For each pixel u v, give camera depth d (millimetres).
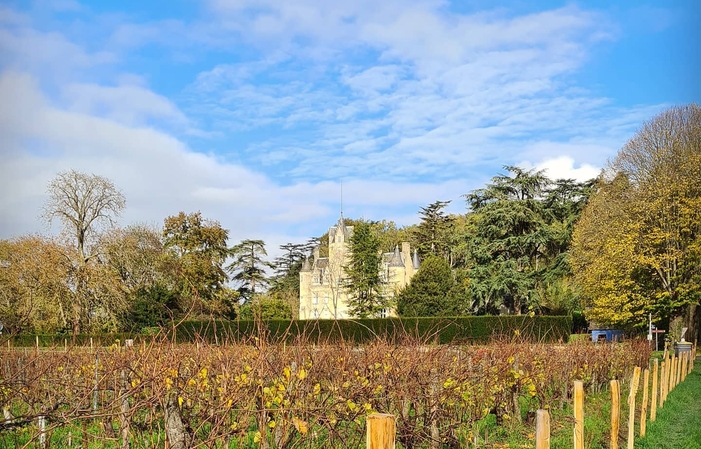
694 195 29906
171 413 5441
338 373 7094
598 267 31328
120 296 33500
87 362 9219
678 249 30062
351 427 6621
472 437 8414
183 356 6598
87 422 7254
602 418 11195
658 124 32250
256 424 7172
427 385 7391
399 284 60312
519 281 37594
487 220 38812
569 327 32125
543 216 39125
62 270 31469
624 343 18766
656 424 10781
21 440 7512
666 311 30141
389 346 8203
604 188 35094
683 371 18578
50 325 30781
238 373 6578
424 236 61375
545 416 4504
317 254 68812
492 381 9281
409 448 7105
